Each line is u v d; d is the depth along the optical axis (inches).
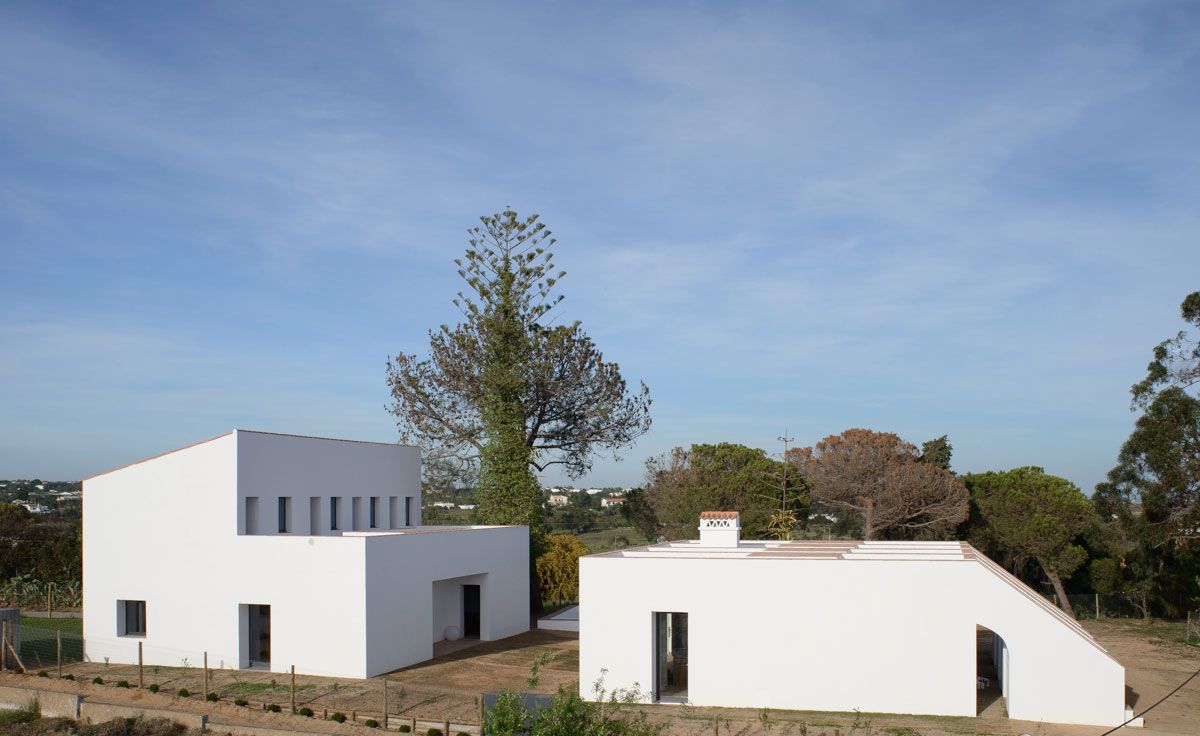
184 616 1054.4
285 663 1010.1
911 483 1720.0
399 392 1632.6
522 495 1541.6
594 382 1608.0
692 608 877.8
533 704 746.2
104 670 1025.5
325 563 999.0
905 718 804.0
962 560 838.5
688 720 799.7
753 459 1991.9
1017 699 799.7
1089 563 1668.3
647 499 2018.9
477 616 1264.8
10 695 899.4
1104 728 767.1
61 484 4384.8
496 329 1614.2
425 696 886.4
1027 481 1692.9
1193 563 1422.2
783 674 853.2
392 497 1353.3
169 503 1072.8
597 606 900.6
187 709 832.3
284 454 1118.4
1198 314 1347.2
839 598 845.2
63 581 1672.0
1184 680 975.6
